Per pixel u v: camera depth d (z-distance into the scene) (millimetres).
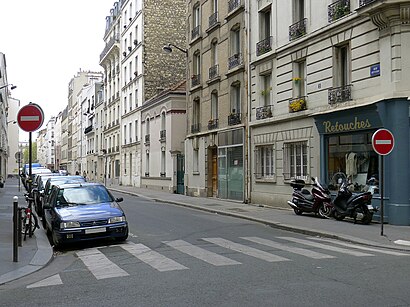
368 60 15391
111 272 8367
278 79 20938
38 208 18219
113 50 54688
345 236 12344
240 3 24328
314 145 18328
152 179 39844
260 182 22391
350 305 5820
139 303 6195
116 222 11680
